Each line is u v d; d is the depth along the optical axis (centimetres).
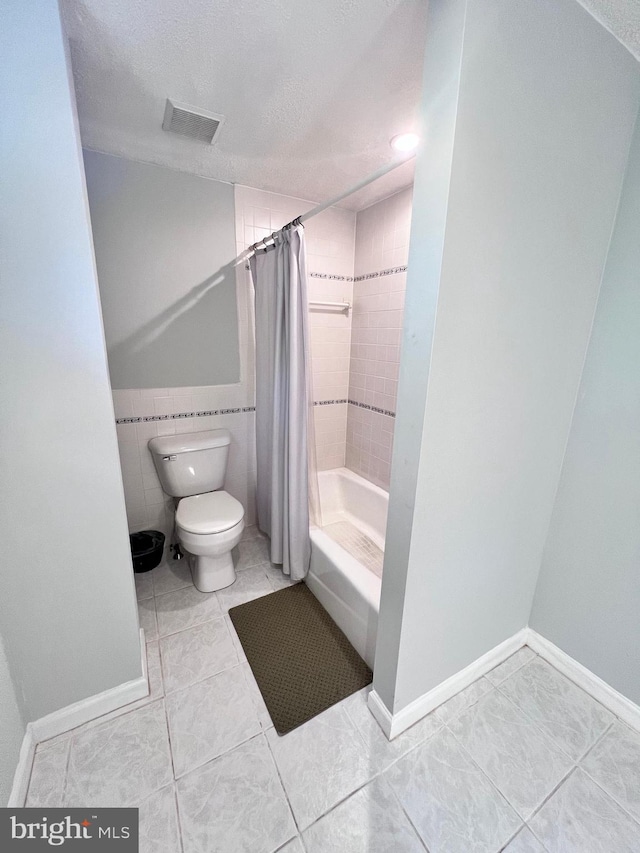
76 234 98
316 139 157
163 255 196
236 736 129
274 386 195
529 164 94
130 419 207
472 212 87
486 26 77
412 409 100
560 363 126
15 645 114
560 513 150
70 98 91
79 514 115
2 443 101
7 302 94
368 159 174
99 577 123
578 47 93
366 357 251
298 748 125
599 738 131
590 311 128
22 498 106
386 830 105
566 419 139
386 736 129
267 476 227
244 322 225
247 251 202
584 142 103
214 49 108
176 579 210
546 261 107
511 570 146
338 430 278
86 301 103
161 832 104
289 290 172
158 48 107
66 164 93
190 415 222
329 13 95
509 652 163
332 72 117
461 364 99
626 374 124
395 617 118
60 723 127
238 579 212
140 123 146
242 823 106
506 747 127
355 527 252
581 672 149
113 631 130
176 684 147
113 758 121
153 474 220
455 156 80
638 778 119
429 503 107
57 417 106
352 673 153
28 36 84
